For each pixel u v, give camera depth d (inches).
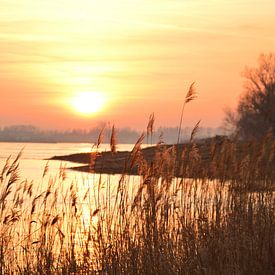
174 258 487.2
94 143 521.3
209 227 519.2
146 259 486.3
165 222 522.6
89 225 518.0
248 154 606.9
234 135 630.5
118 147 516.7
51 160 4584.2
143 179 511.5
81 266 495.2
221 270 466.3
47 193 540.1
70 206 547.8
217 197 560.7
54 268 496.7
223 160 582.2
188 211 546.6
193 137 549.6
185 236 506.6
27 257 505.4
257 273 476.4
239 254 487.2
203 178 562.6
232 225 526.6
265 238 500.4
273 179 602.5
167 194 537.0
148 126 511.2
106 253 494.6
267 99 3221.0
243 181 592.1
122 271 482.6
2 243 507.5
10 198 861.2
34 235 548.1
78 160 4397.1
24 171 2343.8
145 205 514.6
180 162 546.3
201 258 483.2
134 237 506.9
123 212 518.3
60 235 511.8
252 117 3147.1
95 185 531.2
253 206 560.7
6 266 499.5
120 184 521.7
